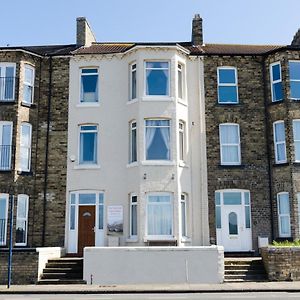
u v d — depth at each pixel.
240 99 24.61
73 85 24.62
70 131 24.12
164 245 21.86
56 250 21.09
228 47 27.45
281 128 23.97
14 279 18.33
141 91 23.34
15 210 22.45
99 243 23.06
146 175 22.39
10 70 23.84
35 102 24.23
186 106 24.11
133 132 23.78
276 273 18.45
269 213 23.41
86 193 23.66
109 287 16.88
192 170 23.66
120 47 26.83
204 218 23.19
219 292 15.65
